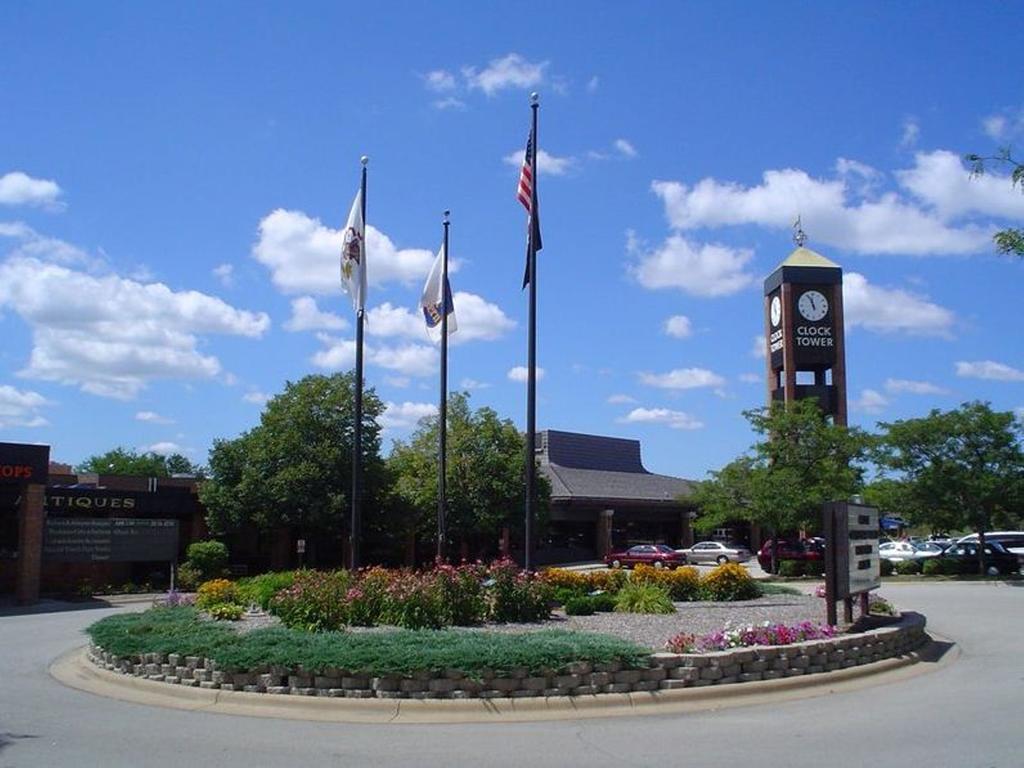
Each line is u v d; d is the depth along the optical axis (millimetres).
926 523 37531
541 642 11406
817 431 39656
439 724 9922
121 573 34531
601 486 58625
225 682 11367
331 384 39156
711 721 9930
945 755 8203
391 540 40344
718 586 21625
